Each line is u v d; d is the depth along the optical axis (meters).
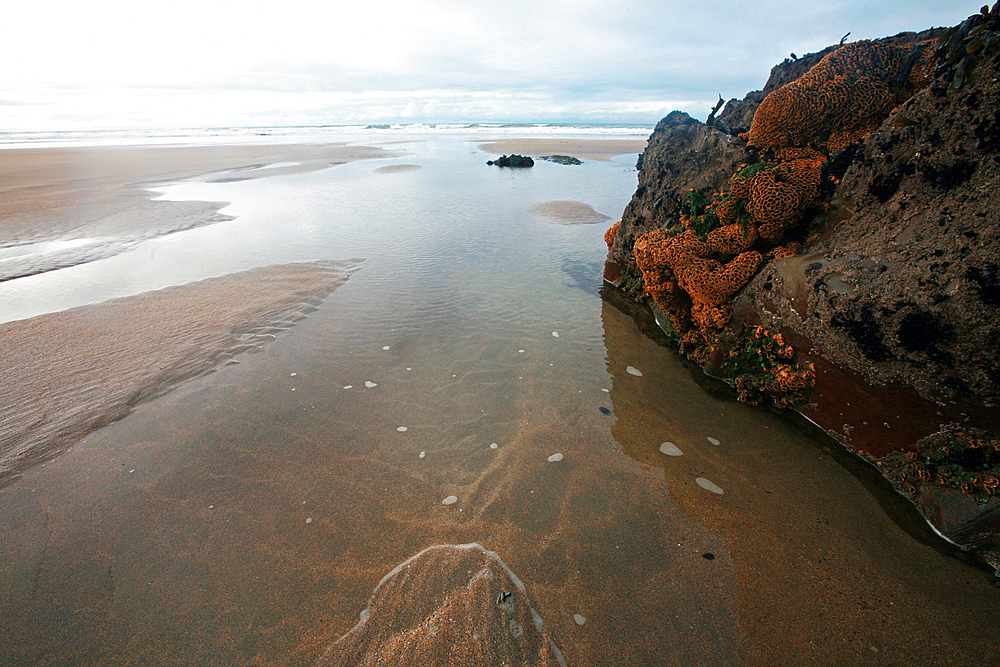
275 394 4.31
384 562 2.71
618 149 30.59
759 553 2.74
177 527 2.94
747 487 3.22
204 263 7.86
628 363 4.85
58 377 4.48
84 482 3.28
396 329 5.59
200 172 19.02
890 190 3.24
